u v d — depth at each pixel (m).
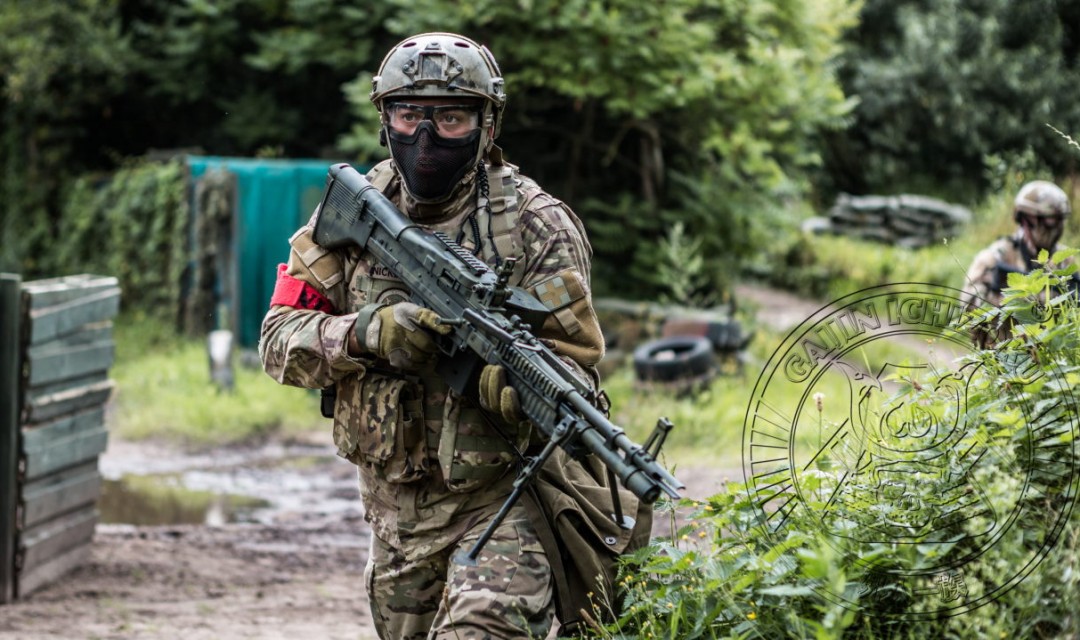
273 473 21.77
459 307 6.56
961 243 38.75
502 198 6.91
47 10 38.72
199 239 30.97
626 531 6.81
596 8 29.34
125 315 33.84
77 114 41.72
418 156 6.65
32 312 12.82
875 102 53.56
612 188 35.34
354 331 6.74
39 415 13.16
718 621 6.14
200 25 39.00
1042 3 54.50
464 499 6.77
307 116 41.53
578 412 6.12
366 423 6.82
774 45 32.19
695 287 33.84
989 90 53.47
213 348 26.86
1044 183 11.81
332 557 15.56
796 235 41.75
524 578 6.45
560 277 6.74
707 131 32.91
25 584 13.14
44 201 41.44
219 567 14.82
